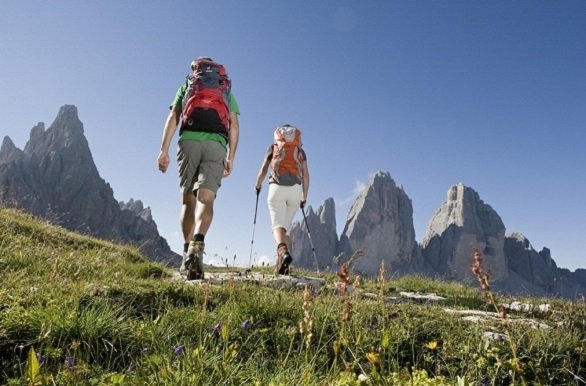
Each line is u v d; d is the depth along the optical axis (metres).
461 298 4.07
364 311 2.31
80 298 2.01
